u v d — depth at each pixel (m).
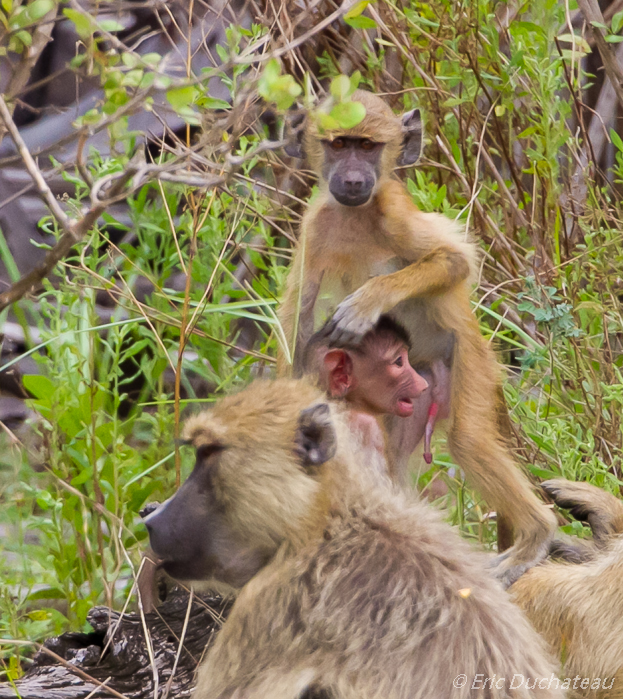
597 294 11.84
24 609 9.88
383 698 5.94
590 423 10.65
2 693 7.67
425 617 6.17
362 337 9.22
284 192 12.73
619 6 14.62
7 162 6.37
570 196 12.80
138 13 14.88
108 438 10.84
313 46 13.67
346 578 6.26
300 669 6.11
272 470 6.41
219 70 6.26
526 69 12.37
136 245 15.55
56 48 17.30
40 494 9.98
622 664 8.06
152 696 7.76
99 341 12.43
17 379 14.49
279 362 10.03
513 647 6.38
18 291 6.30
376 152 9.89
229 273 11.61
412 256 9.95
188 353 14.35
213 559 6.64
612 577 8.33
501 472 9.66
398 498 6.92
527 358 10.73
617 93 12.89
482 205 13.34
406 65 13.68
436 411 10.02
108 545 10.64
